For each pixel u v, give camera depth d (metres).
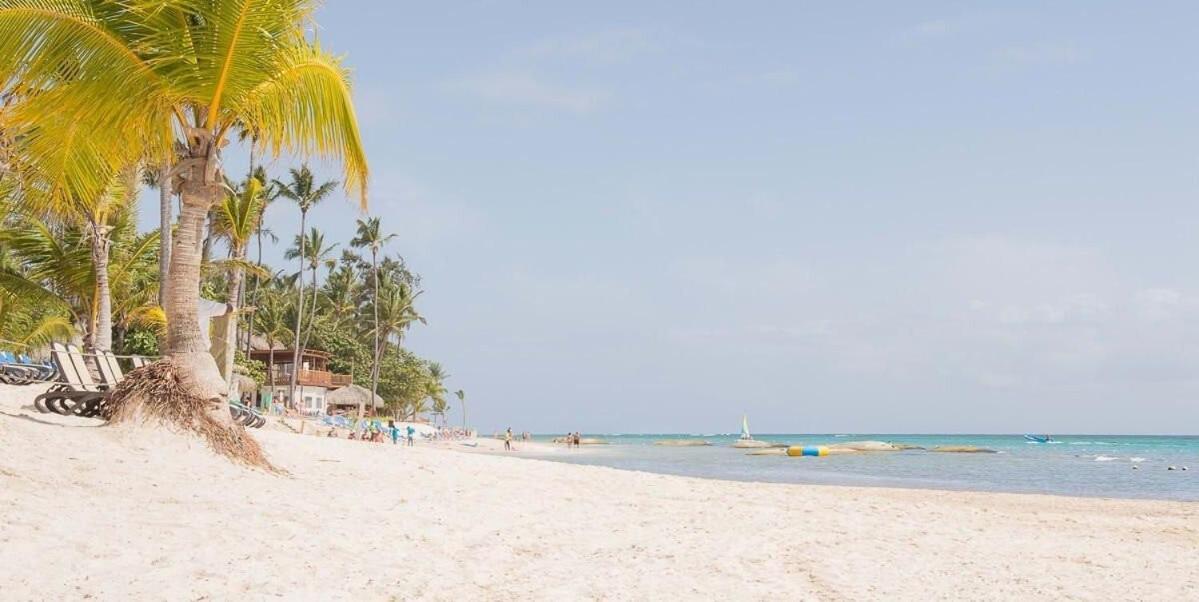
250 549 6.34
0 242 17.98
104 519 6.55
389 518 8.32
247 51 9.95
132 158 10.60
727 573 7.11
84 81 9.57
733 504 11.96
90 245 17.06
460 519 8.77
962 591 6.75
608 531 8.95
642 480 14.65
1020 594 6.71
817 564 7.71
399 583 5.92
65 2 9.40
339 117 11.09
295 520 7.65
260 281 63.25
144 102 9.93
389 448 15.77
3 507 6.30
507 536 8.13
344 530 7.49
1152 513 15.98
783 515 11.08
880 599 6.34
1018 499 19.02
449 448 51.56
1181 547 10.02
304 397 60.28
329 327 77.38
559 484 12.77
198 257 10.62
